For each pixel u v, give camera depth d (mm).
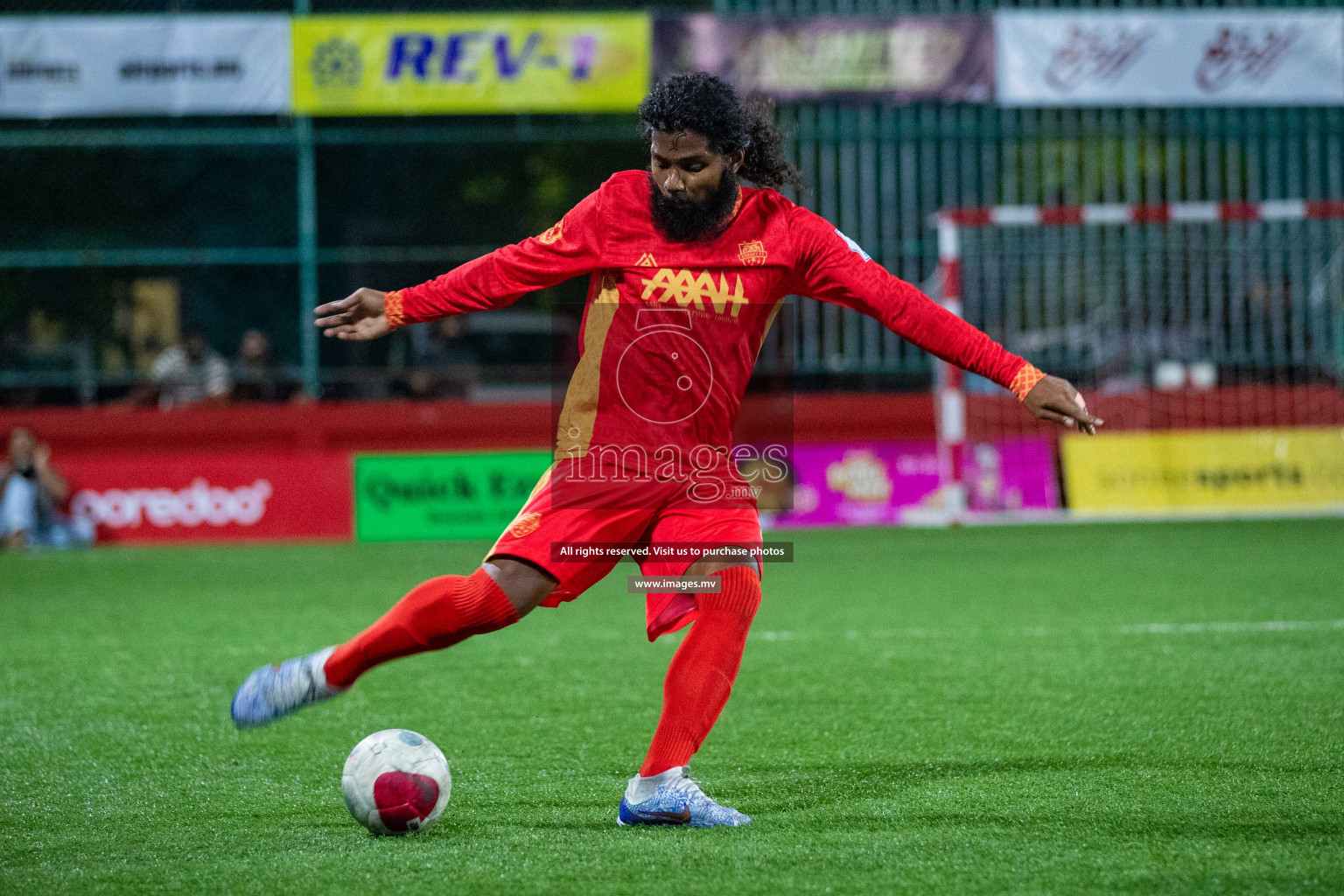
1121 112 34875
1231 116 34906
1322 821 9547
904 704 14070
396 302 9492
